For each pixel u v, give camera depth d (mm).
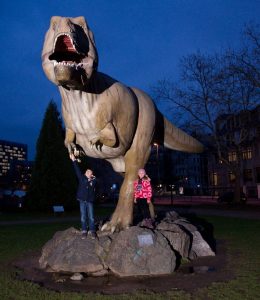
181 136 9195
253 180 45250
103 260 6848
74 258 6879
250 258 7926
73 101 6445
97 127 6570
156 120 8336
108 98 6570
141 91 7875
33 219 19359
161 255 6793
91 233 7230
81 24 5883
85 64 5715
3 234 12766
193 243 8258
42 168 23438
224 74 24547
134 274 6633
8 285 6195
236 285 5898
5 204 27719
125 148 7340
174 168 74812
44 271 7230
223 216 18719
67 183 23391
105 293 5758
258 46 23453
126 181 7664
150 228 7469
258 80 23281
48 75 5852
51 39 5820
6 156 188000
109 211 23766
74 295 5590
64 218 19594
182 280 6363
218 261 7703
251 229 12906
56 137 23750
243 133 28203
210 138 27359
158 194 67062
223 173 50688
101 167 45156
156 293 5609
